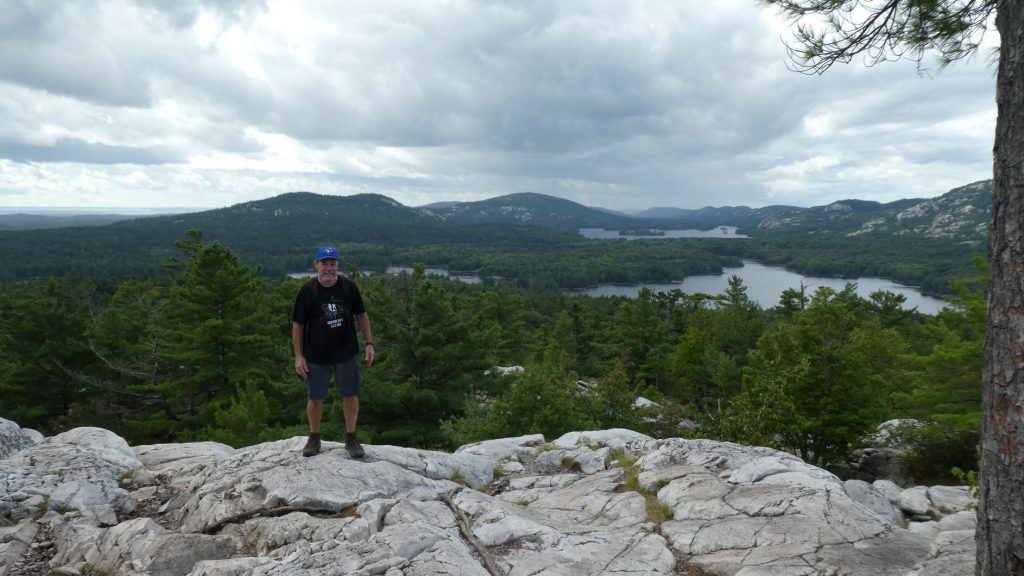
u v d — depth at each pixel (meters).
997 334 2.74
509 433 14.71
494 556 4.36
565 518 5.55
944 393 14.64
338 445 6.70
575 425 14.60
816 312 17.89
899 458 17.83
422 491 5.74
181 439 22.30
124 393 27.22
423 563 3.86
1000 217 2.72
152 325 28.48
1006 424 2.69
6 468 6.15
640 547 4.52
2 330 27.89
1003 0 2.77
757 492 5.32
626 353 17.97
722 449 7.11
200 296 23.34
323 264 5.92
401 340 20.73
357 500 5.28
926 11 4.61
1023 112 2.60
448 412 20.69
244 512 5.08
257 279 32.81
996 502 2.76
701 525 4.85
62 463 6.54
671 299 50.34
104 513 5.56
